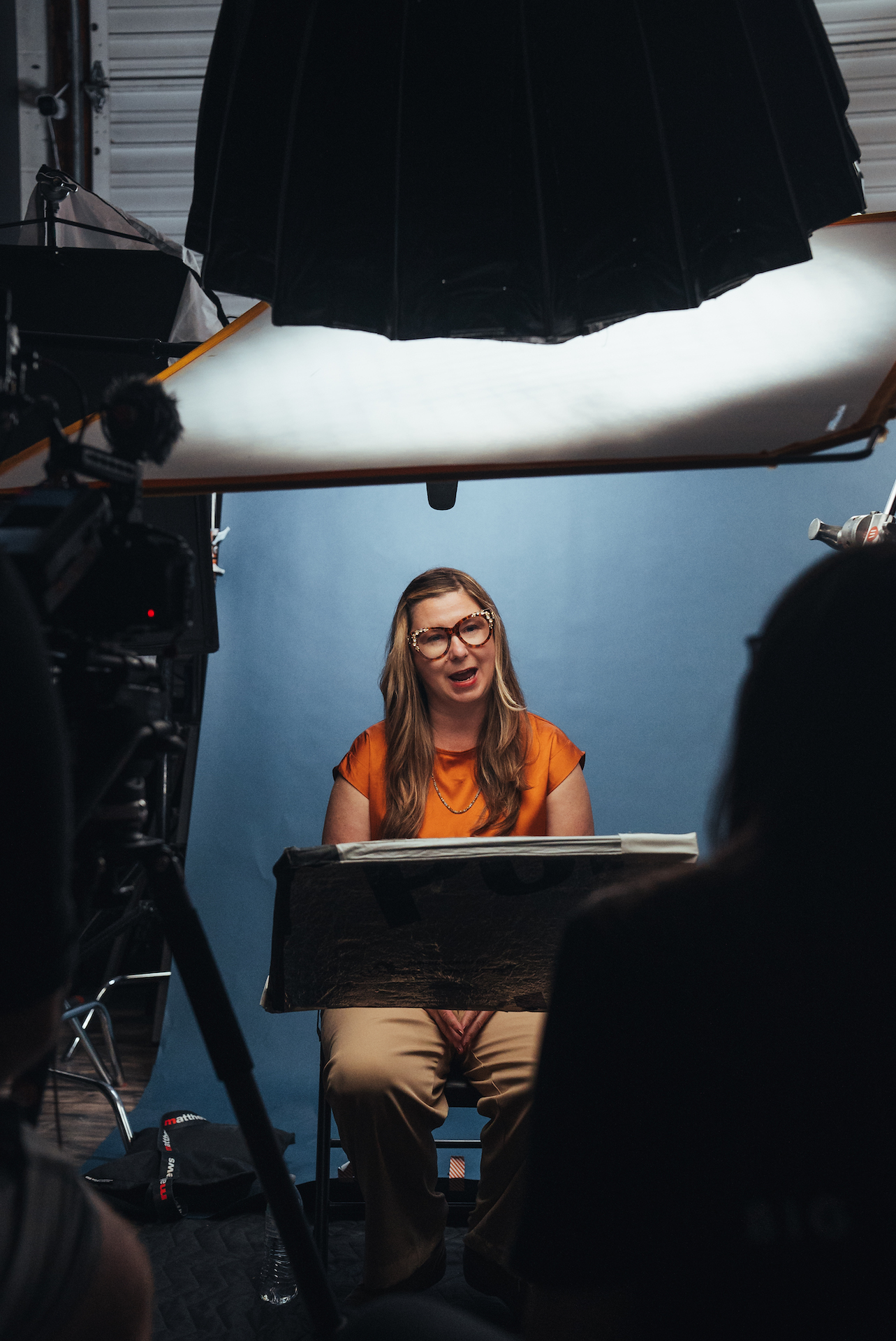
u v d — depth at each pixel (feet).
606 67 3.05
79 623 2.64
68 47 11.93
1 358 2.65
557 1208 1.93
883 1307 1.70
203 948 2.87
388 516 11.32
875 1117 1.74
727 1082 1.82
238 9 3.31
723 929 1.88
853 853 1.83
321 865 4.74
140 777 2.86
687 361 3.64
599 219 3.13
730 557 10.94
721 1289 1.78
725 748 2.18
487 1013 5.91
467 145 3.10
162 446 2.92
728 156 3.12
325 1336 2.77
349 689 10.83
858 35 11.33
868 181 11.57
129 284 7.66
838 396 3.56
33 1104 2.56
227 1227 6.81
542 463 3.87
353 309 3.24
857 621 1.94
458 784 6.98
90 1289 2.03
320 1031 6.07
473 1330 1.66
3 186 11.63
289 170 3.20
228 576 11.22
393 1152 5.37
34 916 1.93
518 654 10.84
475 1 3.03
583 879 4.77
